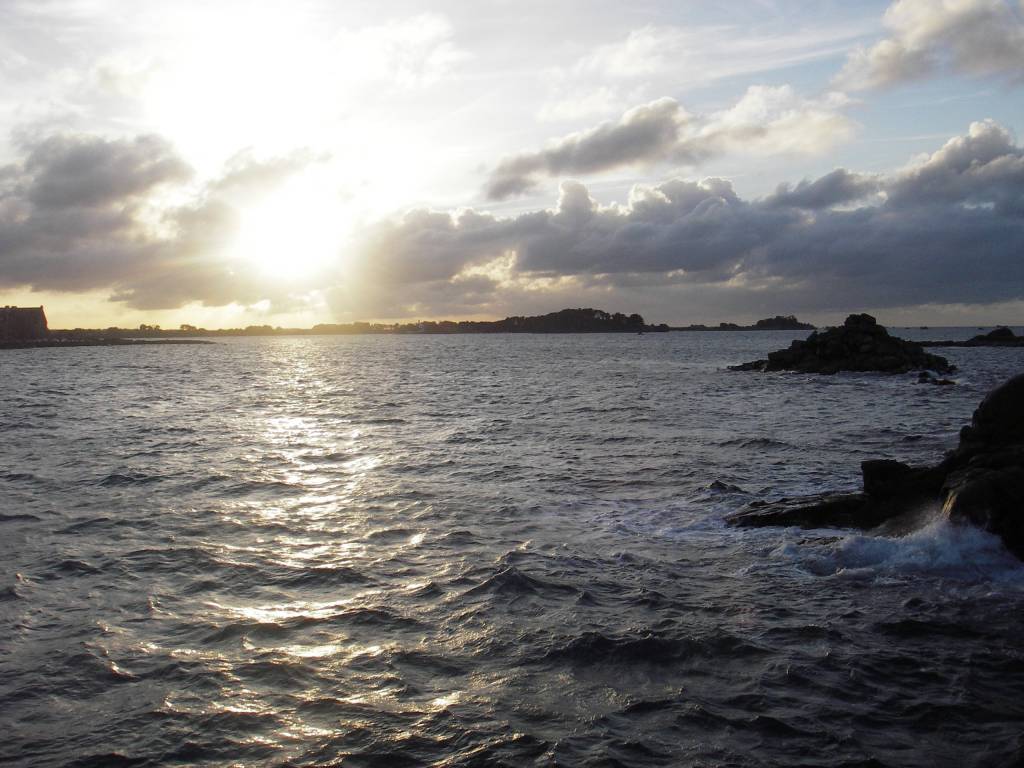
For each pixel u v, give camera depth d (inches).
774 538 662.5
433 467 1027.3
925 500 685.9
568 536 674.8
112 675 398.0
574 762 317.7
